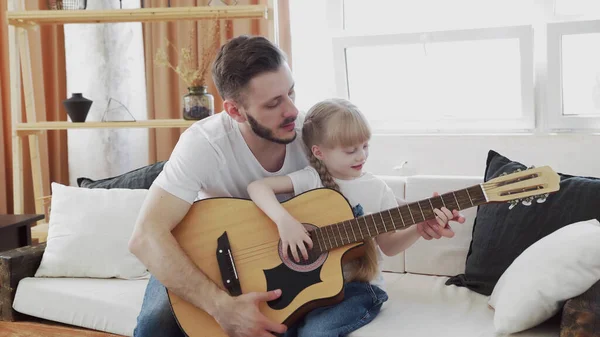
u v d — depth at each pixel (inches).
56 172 144.6
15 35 122.3
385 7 124.6
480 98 120.3
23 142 143.2
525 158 114.7
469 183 90.4
